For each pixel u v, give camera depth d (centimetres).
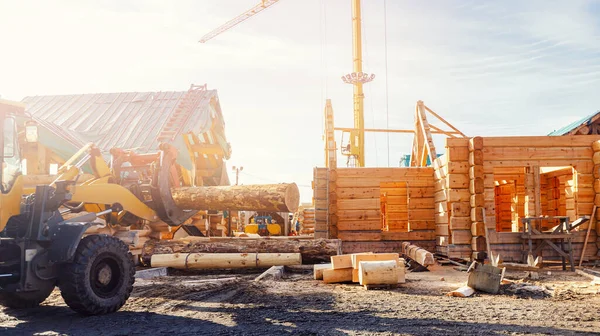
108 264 742
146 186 1290
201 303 800
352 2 4419
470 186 1440
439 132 2142
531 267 1073
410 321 644
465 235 1430
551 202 1823
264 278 1098
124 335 589
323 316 684
